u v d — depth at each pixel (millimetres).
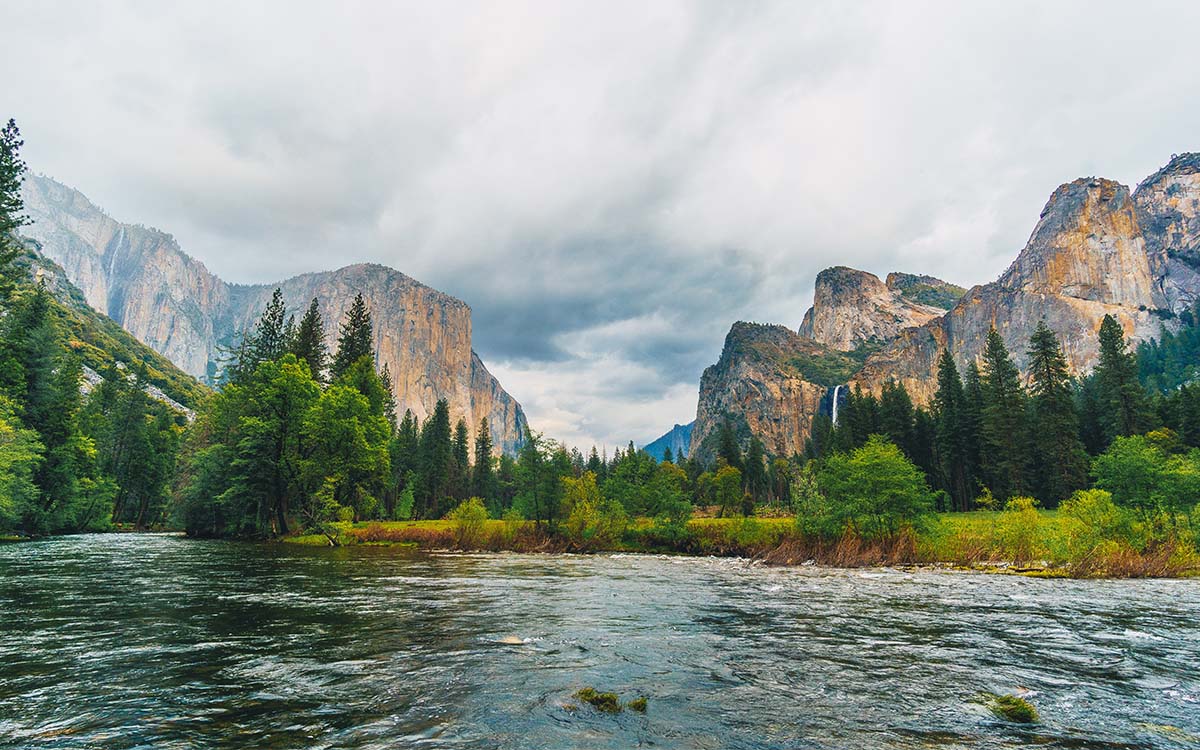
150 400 94625
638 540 56094
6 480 42531
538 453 64688
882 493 41156
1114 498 40312
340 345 82812
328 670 9727
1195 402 84438
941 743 6781
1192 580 28578
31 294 55344
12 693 8203
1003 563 36656
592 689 8398
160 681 8914
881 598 21250
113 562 29422
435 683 9031
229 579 22969
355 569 28719
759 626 14992
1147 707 8320
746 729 7203
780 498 148375
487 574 28734
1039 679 9844
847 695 8797
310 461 52125
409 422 122812
